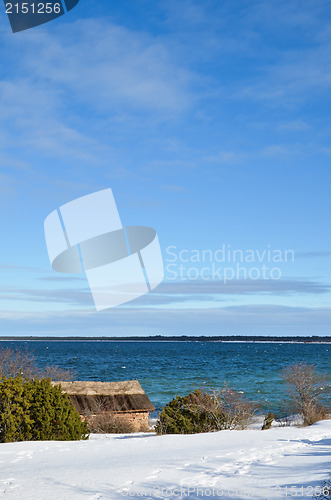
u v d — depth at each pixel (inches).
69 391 1359.5
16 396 891.4
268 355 7731.3
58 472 550.9
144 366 4982.8
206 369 4522.6
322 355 7741.1
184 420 1100.5
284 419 1424.7
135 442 818.8
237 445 746.8
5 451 733.9
